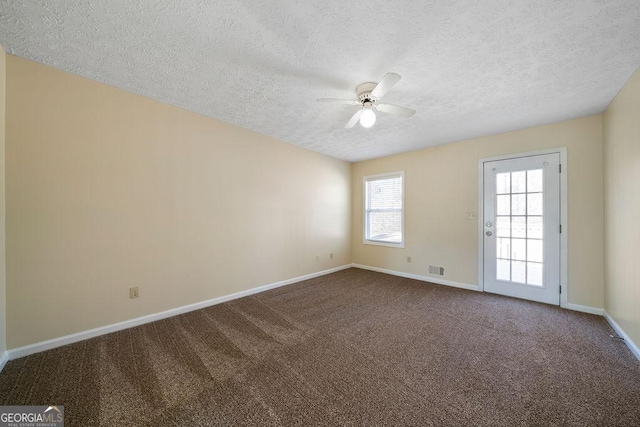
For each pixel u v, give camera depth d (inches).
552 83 83.1
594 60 70.6
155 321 99.9
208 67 76.1
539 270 121.8
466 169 144.8
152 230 99.2
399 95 91.6
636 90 75.1
